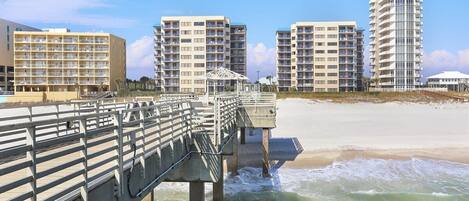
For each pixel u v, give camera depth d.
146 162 9.52
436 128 48.31
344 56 124.62
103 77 106.00
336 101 95.38
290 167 27.92
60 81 103.75
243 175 25.62
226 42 119.25
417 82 128.00
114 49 110.19
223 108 17.05
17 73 101.56
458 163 29.64
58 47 103.75
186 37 116.94
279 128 46.81
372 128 47.97
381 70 135.00
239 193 22.02
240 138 35.44
